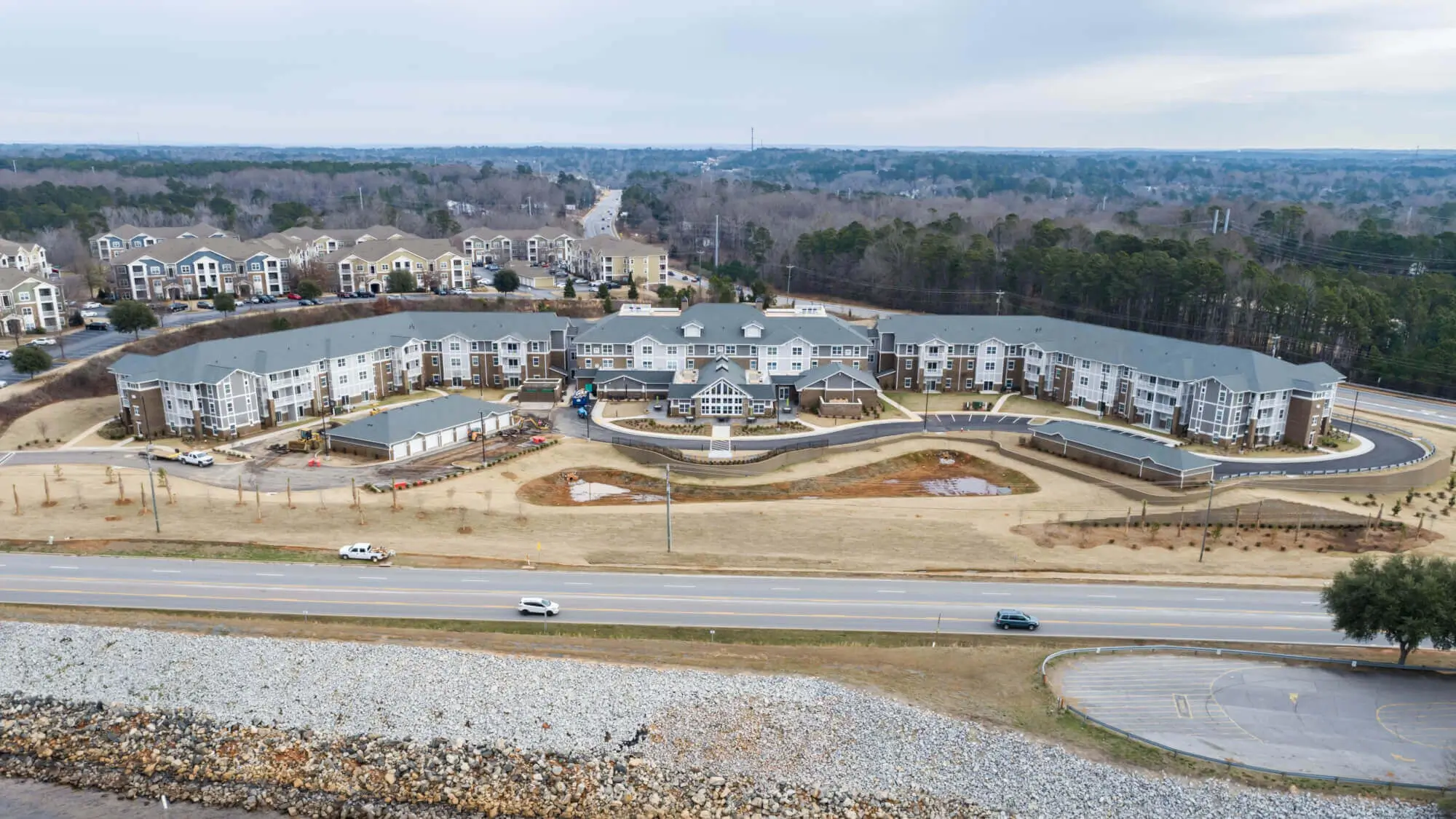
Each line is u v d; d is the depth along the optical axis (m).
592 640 74.38
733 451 120.75
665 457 117.94
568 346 156.00
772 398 137.12
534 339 150.50
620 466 116.56
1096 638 74.56
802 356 150.12
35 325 161.75
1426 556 90.25
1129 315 187.62
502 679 69.44
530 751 62.72
